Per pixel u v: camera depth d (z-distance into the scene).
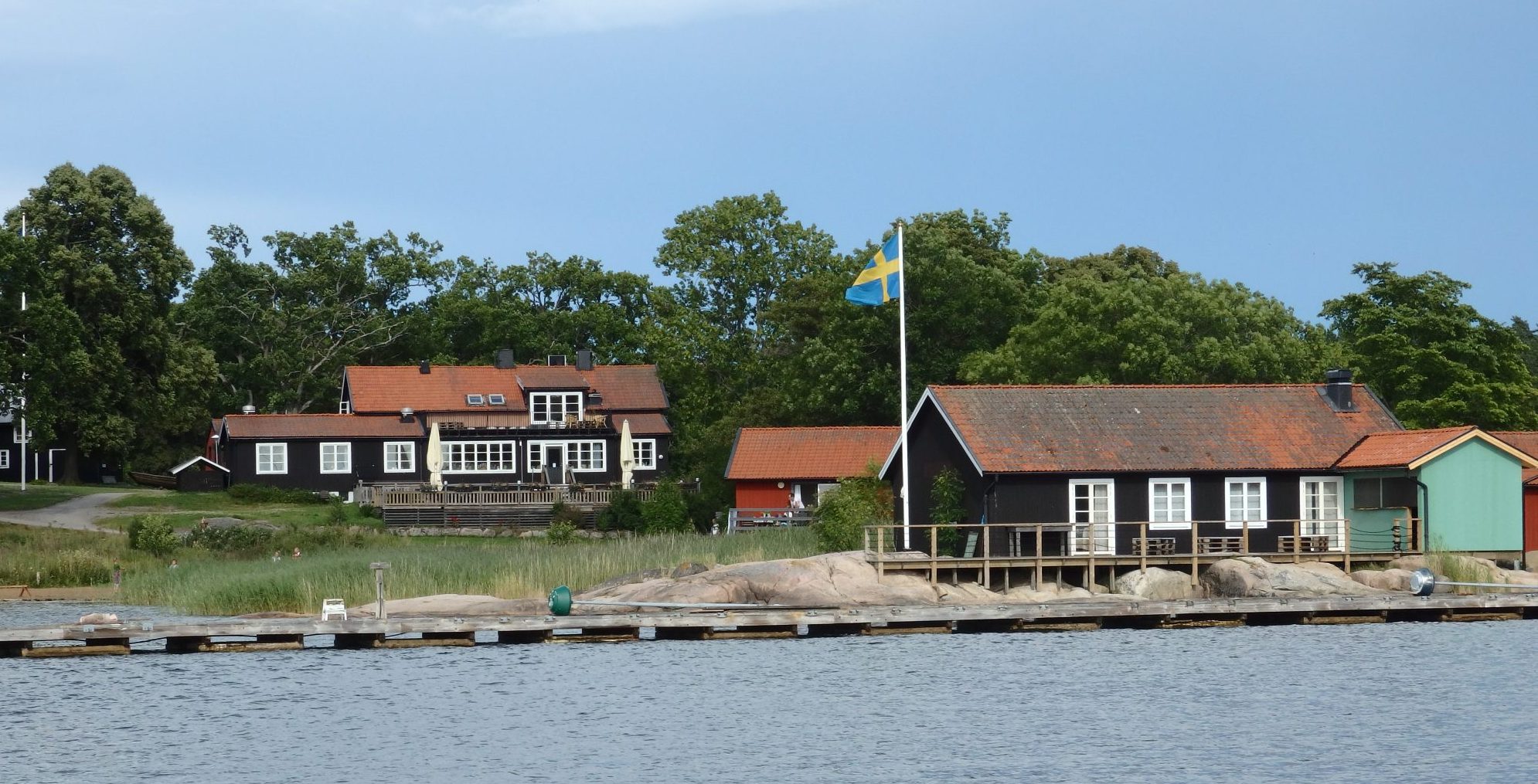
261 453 156.88
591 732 54.94
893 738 53.69
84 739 53.91
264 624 73.00
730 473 138.50
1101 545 90.75
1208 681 64.12
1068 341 131.12
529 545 110.38
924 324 149.00
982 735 54.22
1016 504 90.19
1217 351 126.88
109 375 153.50
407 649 74.50
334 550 113.56
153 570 105.94
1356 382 132.00
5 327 139.62
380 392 164.25
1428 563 89.88
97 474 176.75
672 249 185.00
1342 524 94.31
